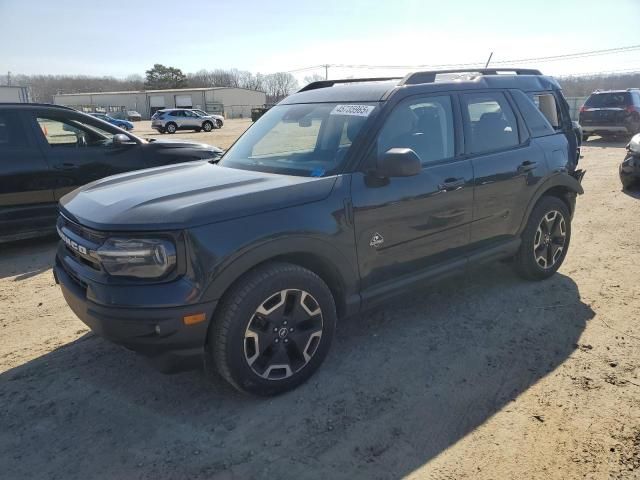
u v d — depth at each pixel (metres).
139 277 2.70
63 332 4.04
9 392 3.20
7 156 5.95
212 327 2.84
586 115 17.56
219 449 2.67
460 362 3.46
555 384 3.18
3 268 5.66
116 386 3.25
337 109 3.75
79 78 124.69
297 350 3.14
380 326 4.01
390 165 3.19
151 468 2.54
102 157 6.66
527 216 4.50
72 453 2.66
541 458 2.55
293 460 2.59
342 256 3.21
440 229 3.77
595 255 5.57
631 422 2.80
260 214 2.88
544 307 4.28
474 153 4.04
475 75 4.41
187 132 38.50
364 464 2.55
